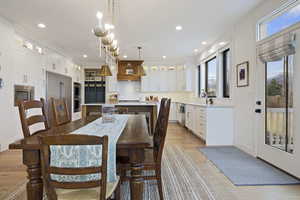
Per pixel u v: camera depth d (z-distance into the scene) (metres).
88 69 8.54
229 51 4.45
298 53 2.41
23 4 3.15
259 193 2.17
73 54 6.84
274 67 2.94
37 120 2.02
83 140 1.08
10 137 3.86
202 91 6.58
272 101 2.99
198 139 4.96
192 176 2.64
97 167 1.14
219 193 2.18
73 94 7.47
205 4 3.18
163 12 3.46
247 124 3.69
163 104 2.11
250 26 3.54
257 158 3.37
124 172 1.90
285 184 2.37
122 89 8.73
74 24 4.01
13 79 3.94
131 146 1.40
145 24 4.03
